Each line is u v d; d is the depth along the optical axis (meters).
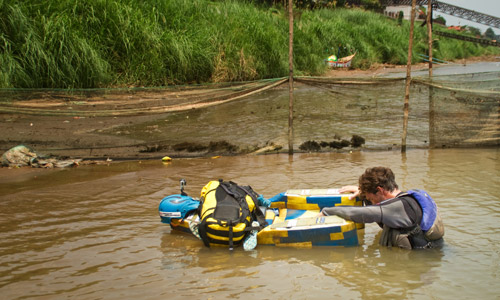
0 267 3.73
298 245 4.07
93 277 3.53
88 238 4.38
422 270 3.53
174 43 13.57
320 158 7.87
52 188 6.15
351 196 4.49
